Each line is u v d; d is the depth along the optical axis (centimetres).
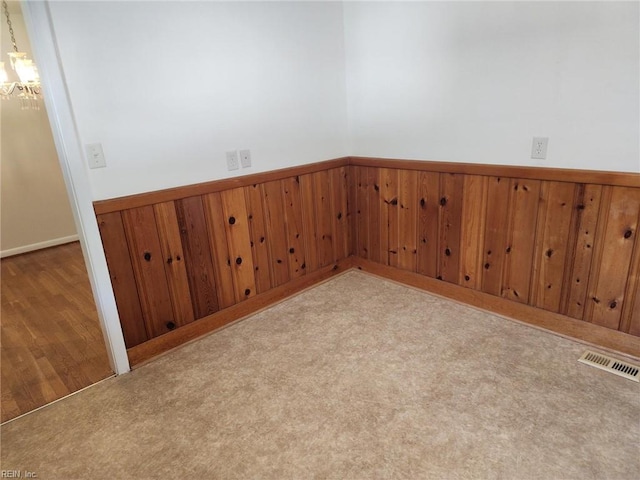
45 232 469
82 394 211
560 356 216
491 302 262
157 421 188
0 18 402
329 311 277
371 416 183
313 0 276
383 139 295
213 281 258
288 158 285
